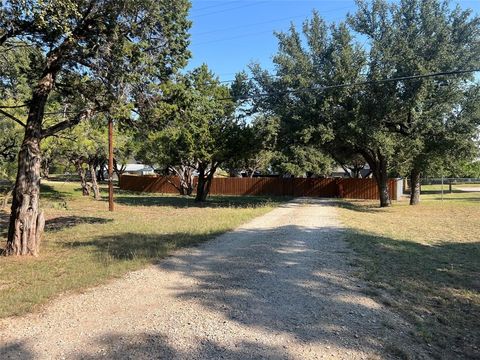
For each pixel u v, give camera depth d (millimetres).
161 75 10844
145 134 13344
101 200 27500
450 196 37031
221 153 24000
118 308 5246
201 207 22516
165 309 5207
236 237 11227
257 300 5602
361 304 5492
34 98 9328
